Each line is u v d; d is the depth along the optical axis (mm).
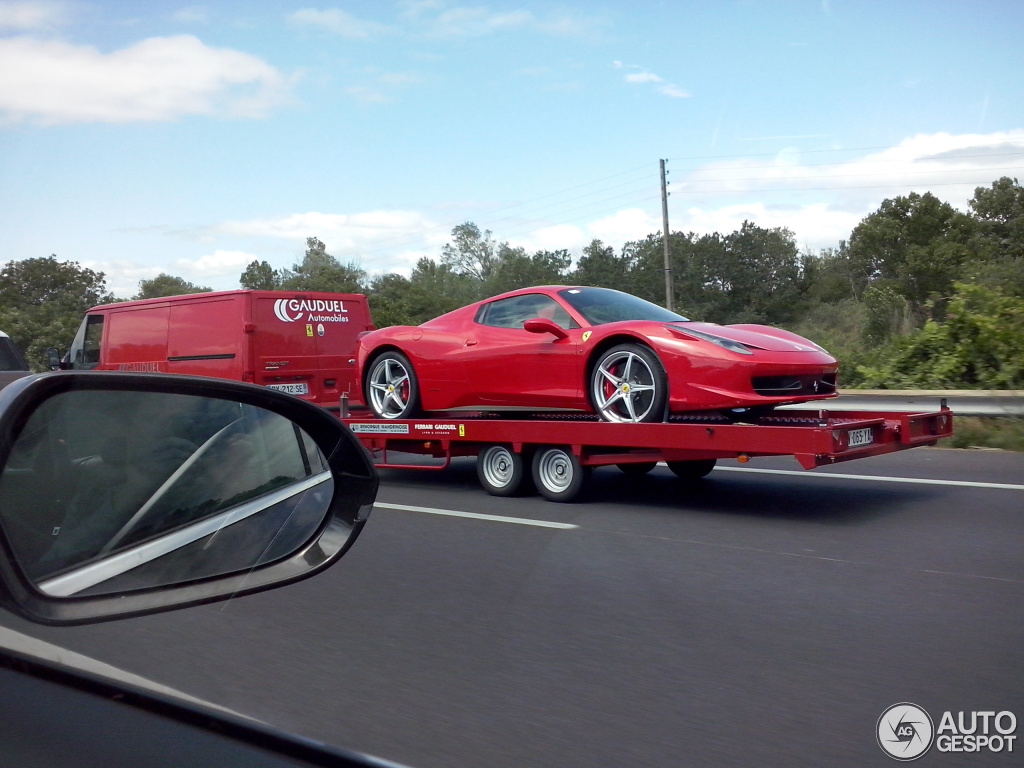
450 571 4879
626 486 7840
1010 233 53938
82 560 1777
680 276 58094
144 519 1938
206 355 10797
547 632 3771
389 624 3820
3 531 1549
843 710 2920
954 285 12945
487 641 3635
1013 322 12109
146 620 2131
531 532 5938
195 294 10930
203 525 2029
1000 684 3123
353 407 10922
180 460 2119
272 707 2316
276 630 3453
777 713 2896
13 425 1622
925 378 12656
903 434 6523
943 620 3873
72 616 1615
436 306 53688
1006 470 7832
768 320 57000
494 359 7434
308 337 11000
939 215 55625
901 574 4641
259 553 2027
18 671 1703
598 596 4359
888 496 6871
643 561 5062
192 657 2248
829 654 3467
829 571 4738
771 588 4445
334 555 2051
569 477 6984
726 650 3531
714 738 2705
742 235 58094
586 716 2865
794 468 8570
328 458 2256
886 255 56594
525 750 2602
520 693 3057
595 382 6816
